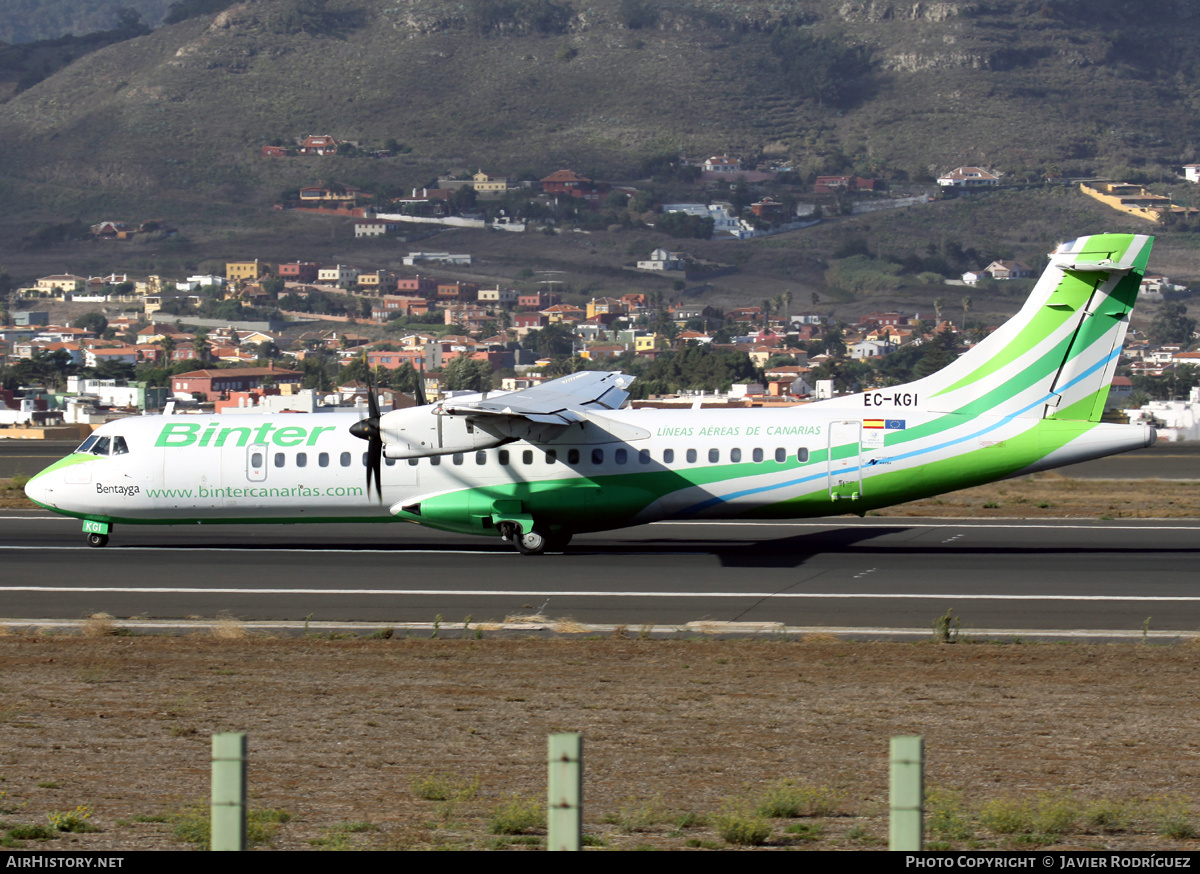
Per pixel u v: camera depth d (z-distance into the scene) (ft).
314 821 164.35
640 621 328.08
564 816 117.91
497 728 216.95
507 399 423.64
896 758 114.73
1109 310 416.26
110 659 281.95
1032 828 160.45
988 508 597.11
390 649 293.84
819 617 330.95
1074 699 238.07
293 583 387.96
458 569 412.57
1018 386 424.87
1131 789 179.11
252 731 214.69
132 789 180.55
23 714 226.99
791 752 200.95
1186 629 312.91
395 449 428.56
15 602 359.66
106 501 460.55
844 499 432.66
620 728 216.74
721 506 437.99
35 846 153.69
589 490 438.40
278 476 454.81
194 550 463.42
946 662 275.39
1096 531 508.12
